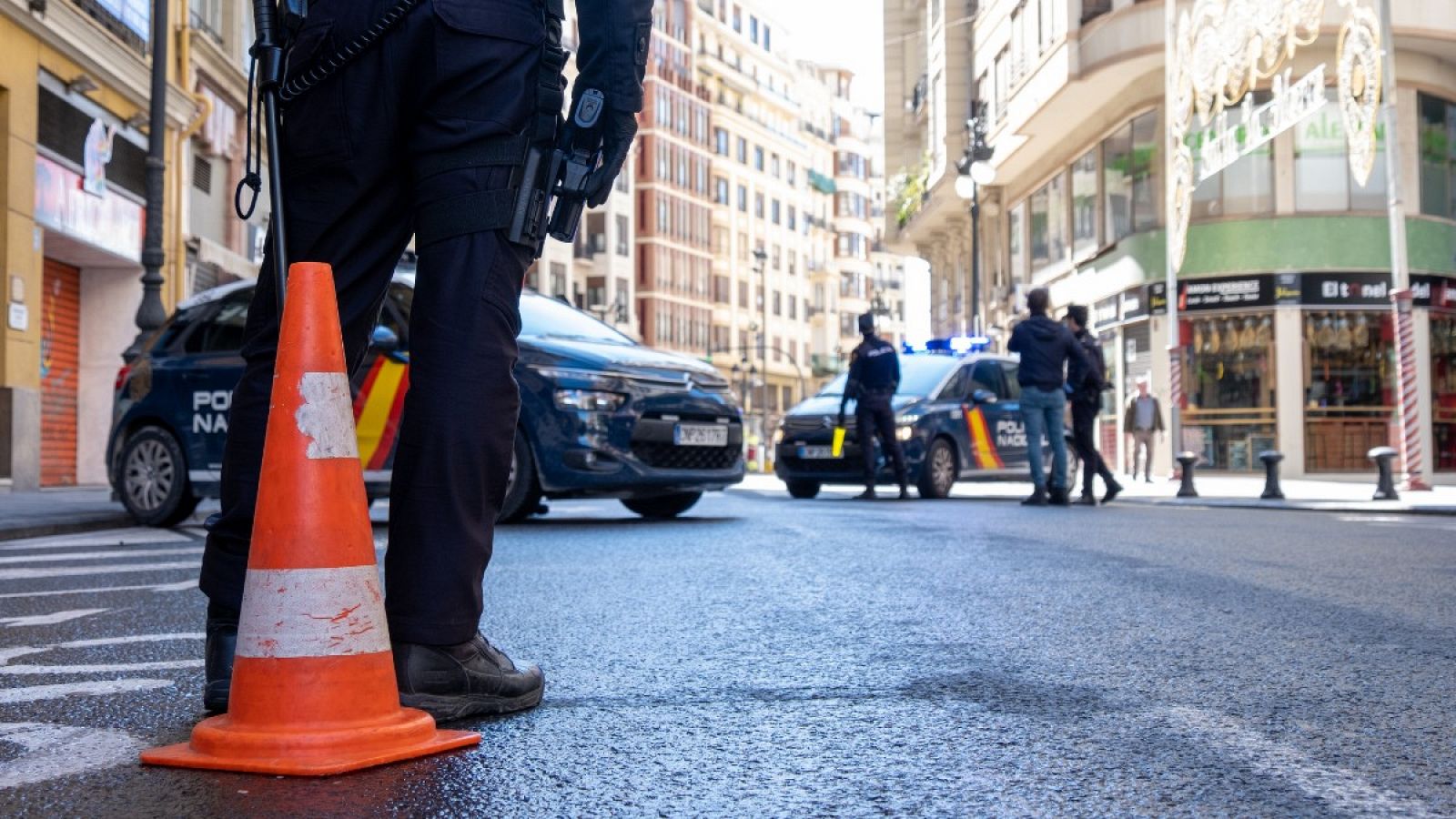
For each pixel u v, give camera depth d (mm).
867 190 112938
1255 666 3445
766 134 94750
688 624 4305
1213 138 25547
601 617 4496
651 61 79125
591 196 2846
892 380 14898
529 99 2768
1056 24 28516
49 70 17797
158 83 14430
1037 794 2191
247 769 2266
